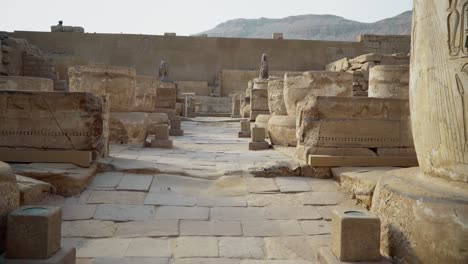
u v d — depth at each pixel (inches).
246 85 1305.4
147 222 184.4
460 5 131.3
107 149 274.5
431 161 149.0
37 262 122.9
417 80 154.6
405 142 257.4
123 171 241.4
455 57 133.3
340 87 353.4
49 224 125.8
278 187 232.5
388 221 150.2
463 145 133.6
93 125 234.5
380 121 256.2
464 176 135.1
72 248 136.0
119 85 378.9
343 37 3580.2
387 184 156.6
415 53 156.5
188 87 1275.8
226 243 167.2
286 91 374.3
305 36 3720.5
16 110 227.9
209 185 235.3
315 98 258.1
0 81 395.2
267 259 154.6
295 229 182.7
